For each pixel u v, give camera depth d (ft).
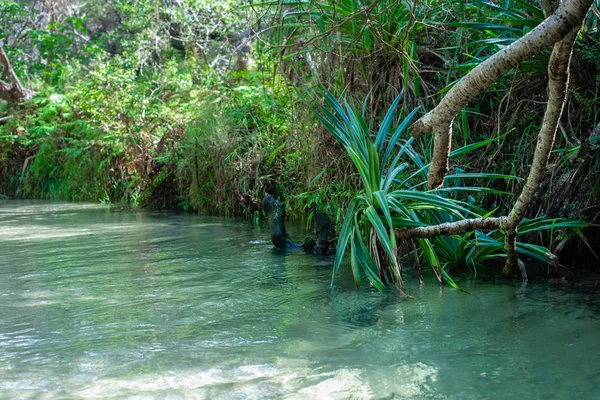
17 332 9.31
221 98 30.94
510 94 14.87
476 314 9.91
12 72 51.72
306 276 13.33
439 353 8.00
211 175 29.01
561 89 8.85
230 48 40.11
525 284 12.14
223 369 7.55
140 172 35.04
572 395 6.56
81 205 36.29
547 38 8.02
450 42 16.52
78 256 16.52
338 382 7.07
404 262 14.73
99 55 42.14
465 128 14.70
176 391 6.88
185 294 11.73
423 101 16.57
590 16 14.40
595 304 10.35
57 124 45.62
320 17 14.88
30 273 14.11
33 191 45.85
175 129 33.71
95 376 7.39
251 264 14.92
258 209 26.08
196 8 44.60
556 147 14.61
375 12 15.39
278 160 25.57
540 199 14.67
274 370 7.48
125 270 14.33
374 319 9.74
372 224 12.46
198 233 21.21
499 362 7.61
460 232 11.87
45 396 6.81
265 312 10.30
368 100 16.99
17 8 63.21
